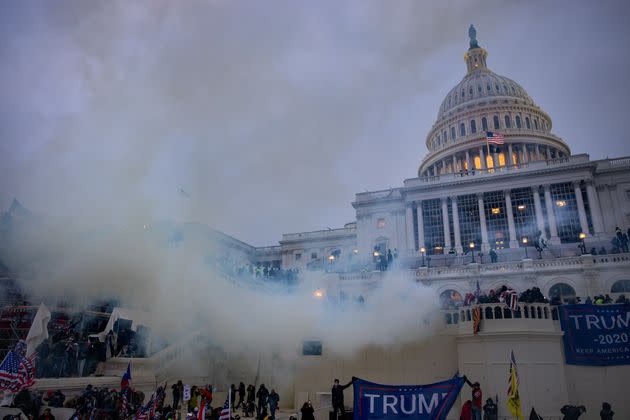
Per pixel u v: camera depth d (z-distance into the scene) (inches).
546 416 847.1
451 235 2332.7
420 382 1024.2
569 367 890.1
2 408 706.2
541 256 1723.7
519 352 884.6
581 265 1472.7
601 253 1569.9
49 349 960.3
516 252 1911.9
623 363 855.1
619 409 839.1
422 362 1035.9
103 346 1080.2
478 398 717.9
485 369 907.4
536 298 988.6
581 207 2175.2
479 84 3634.4
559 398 860.6
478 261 1877.5
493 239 2262.6
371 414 595.2
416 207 2450.8
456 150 3176.7
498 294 1075.9
